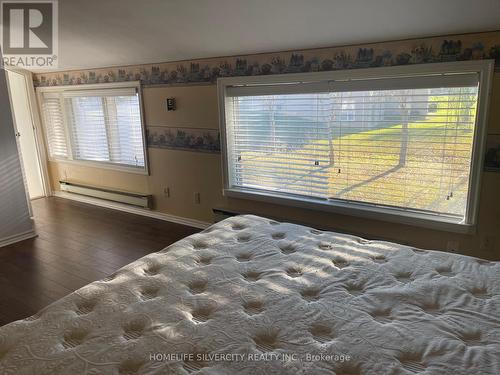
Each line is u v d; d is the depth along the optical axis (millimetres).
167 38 3178
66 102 4961
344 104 2975
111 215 4590
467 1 2047
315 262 1690
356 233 3105
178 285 1509
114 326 1260
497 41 2309
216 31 2898
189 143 3906
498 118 2406
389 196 2939
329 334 1214
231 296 1422
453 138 2611
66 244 3750
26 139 5242
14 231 3816
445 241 2752
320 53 2934
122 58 3883
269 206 3559
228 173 3699
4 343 1202
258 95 3354
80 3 2693
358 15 2352
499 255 2584
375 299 1384
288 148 3355
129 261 3350
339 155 3096
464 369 1037
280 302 1375
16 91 5047
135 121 4328
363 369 1055
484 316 1266
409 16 2279
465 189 2643
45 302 2723
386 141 2859
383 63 2699
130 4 2646
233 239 1971
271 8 2430
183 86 3771
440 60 2496
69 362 1101
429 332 1192
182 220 4219
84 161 4980
